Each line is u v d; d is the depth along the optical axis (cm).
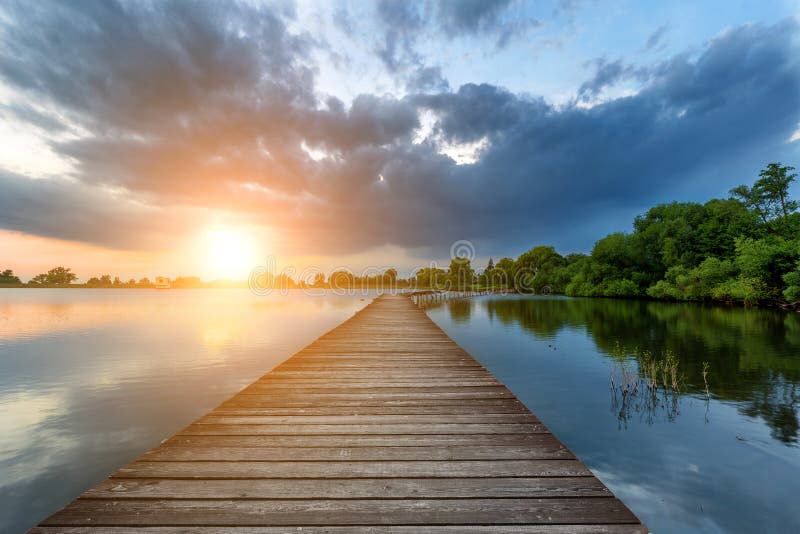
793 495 424
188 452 304
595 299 4109
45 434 619
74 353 1325
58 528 207
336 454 304
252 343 1538
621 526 213
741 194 3681
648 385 834
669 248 3609
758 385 835
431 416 400
